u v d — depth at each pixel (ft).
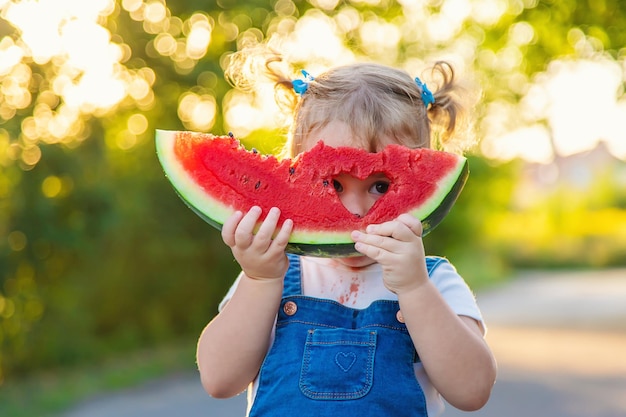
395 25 48.14
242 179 8.46
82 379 34.32
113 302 46.14
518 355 37.50
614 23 44.65
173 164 8.55
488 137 47.32
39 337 39.52
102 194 37.88
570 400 26.73
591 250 138.92
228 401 28.55
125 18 39.88
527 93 47.11
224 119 43.14
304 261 8.91
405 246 7.61
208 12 41.06
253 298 7.92
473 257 102.73
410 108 8.75
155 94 42.55
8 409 27.68
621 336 43.96
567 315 56.80
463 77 10.64
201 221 47.50
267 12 43.14
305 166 8.29
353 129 8.48
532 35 47.34
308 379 7.87
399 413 7.77
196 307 49.65
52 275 41.09
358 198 8.53
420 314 7.64
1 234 35.96
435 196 8.25
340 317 8.28
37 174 36.04
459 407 7.88
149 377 34.45
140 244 45.83
